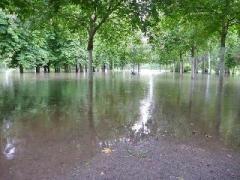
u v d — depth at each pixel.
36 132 7.42
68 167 5.12
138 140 6.77
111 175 4.79
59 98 13.62
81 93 15.71
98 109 10.70
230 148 6.27
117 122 8.61
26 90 17.19
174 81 27.58
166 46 28.34
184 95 15.29
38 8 12.88
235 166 5.25
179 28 26.33
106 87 19.70
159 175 4.81
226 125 8.38
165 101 12.95
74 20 16.58
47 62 38.19
